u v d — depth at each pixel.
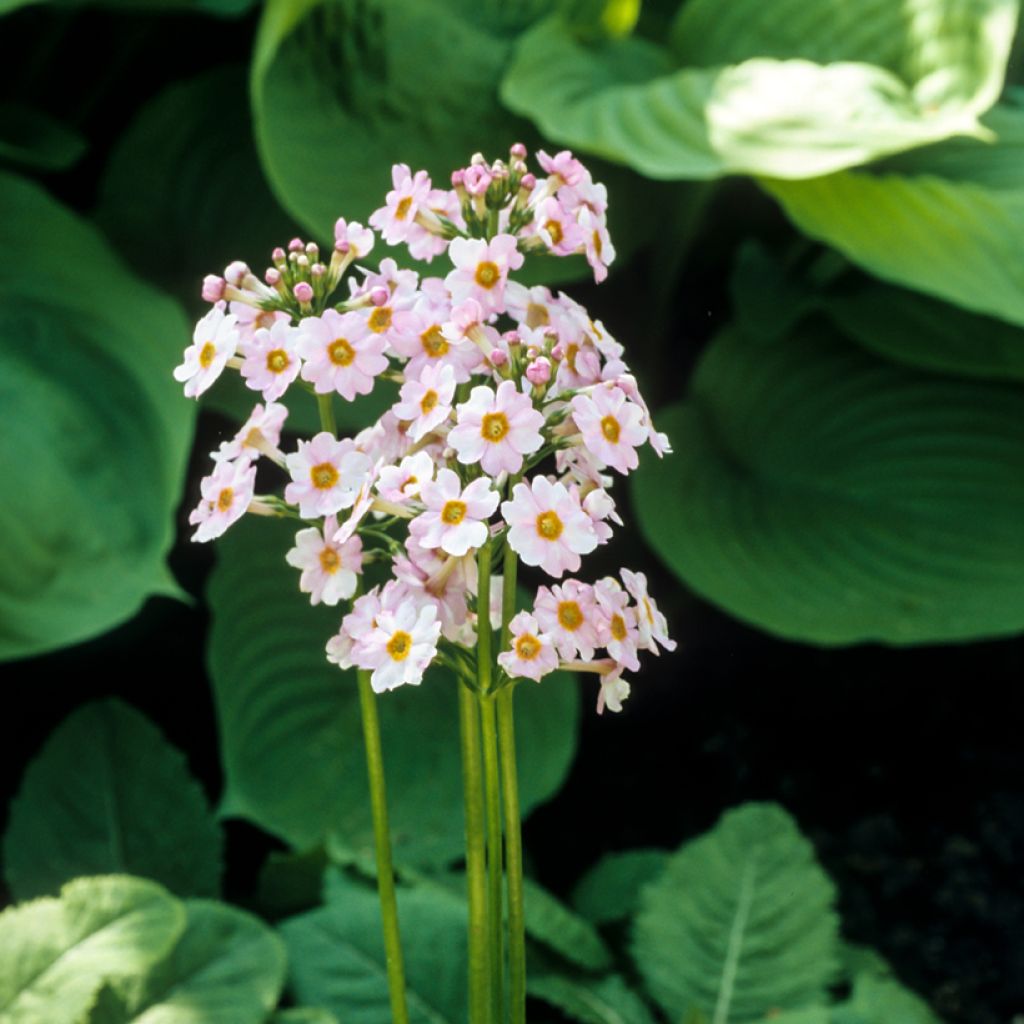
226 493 0.73
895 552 1.16
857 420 1.21
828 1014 0.96
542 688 1.13
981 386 1.20
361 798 1.10
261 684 1.12
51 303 1.09
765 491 1.20
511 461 0.71
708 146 1.07
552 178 0.74
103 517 1.03
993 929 1.17
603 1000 0.99
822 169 1.04
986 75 1.12
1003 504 1.17
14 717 1.21
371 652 0.72
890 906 1.19
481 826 0.77
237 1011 0.93
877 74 1.11
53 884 1.06
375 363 0.73
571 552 0.71
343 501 0.73
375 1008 0.96
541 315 0.74
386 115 1.17
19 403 1.04
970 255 1.10
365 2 1.17
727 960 1.00
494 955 0.77
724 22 1.21
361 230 0.74
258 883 1.12
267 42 1.11
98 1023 0.92
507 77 1.14
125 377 1.08
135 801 1.08
